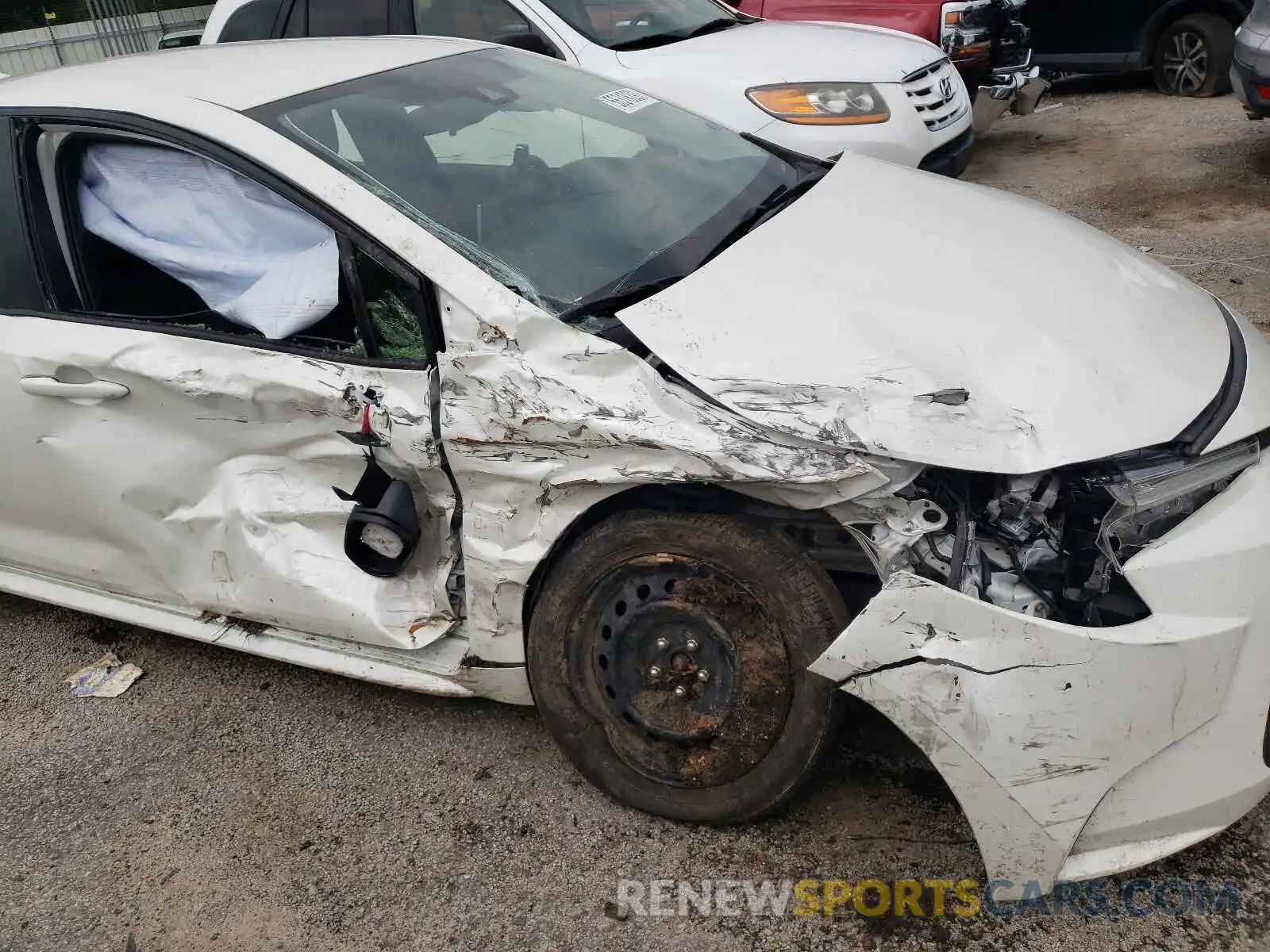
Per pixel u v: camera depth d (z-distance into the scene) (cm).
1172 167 663
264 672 313
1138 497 189
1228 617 186
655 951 210
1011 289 235
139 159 266
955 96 573
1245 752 191
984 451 190
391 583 252
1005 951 201
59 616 357
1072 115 837
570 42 524
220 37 604
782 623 208
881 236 261
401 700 292
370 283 232
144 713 302
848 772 246
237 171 247
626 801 239
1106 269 251
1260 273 486
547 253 245
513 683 247
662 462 203
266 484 257
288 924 227
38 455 282
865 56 530
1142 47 838
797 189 303
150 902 237
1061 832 191
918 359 208
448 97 293
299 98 266
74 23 1342
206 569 273
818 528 210
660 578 219
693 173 301
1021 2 710
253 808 261
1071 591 197
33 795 275
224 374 246
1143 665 183
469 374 219
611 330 223
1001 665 187
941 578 196
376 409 229
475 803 253
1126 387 204
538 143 290
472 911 224
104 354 260
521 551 227
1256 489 197
